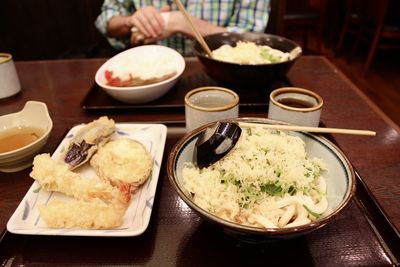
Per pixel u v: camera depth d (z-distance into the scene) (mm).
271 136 325
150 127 421
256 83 484
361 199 324
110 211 285
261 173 288
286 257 272
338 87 542
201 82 554
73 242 289
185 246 285
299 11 1514
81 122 459
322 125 438
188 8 800
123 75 494
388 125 440
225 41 600
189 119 383
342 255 272
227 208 275
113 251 281
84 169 372
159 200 335
